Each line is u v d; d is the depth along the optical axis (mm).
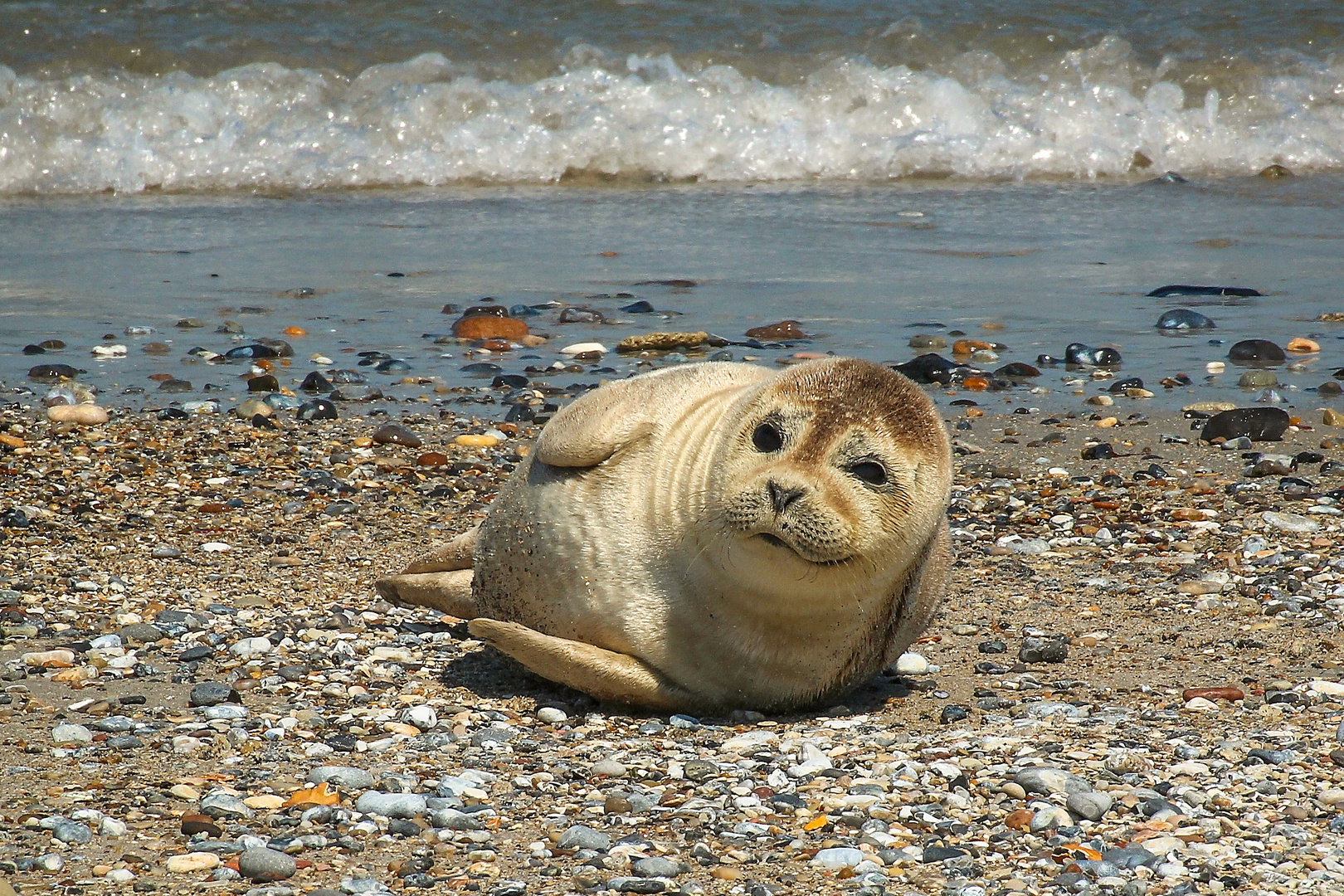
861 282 54000
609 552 18578
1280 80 82188
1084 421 37625
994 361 43719
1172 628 23484
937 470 17391
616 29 83375
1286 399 39438
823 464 16750
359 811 15180
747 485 16625
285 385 40281
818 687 19156
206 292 51406
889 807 15805
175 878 13500
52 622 21688
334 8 82625
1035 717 19312
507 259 57562
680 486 18250
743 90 79062
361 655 21125
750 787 16281
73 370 40406
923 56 83000
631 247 59969
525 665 18828
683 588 18297
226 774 16094
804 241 61531
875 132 78625
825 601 17656
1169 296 52125
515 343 45406
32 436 34125
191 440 34438
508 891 13508
